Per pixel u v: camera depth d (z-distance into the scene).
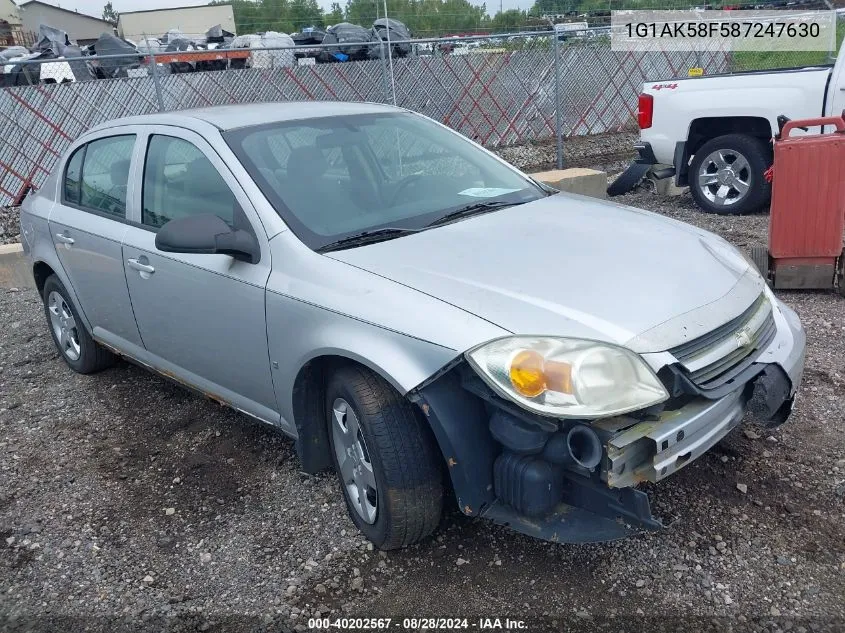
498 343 2.49
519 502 2.57
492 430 2.57
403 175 3.77
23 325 6.39
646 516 2.44
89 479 3.82
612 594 2.72
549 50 12.53
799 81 7.45
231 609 2.83
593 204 3.78
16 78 11.84
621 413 2.39
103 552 3.22
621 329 2.51
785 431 3.63
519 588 2.79
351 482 3.11
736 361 2.77
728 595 2.67
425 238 3.18
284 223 3.21
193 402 4.60
